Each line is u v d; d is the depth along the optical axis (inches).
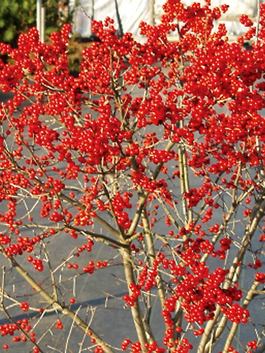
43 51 358.9
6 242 337.4
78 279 652.7
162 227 733.3
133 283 352.2
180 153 390.6
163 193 364.5
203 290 312.8
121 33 404.2
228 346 375.9
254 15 1861.5
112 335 571.8
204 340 375.2
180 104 346.9
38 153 790.5
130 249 363.6
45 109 343.0
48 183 327.6
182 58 366.0
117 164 325.4
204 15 373.1
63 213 331.6
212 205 377.7
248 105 319.6
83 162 319.0
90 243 383.9
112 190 362.9
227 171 364.2
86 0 2039.9
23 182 340.8
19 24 1627.7
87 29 2014.0
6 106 357.7
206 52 332.2
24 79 358.9
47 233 344.5
